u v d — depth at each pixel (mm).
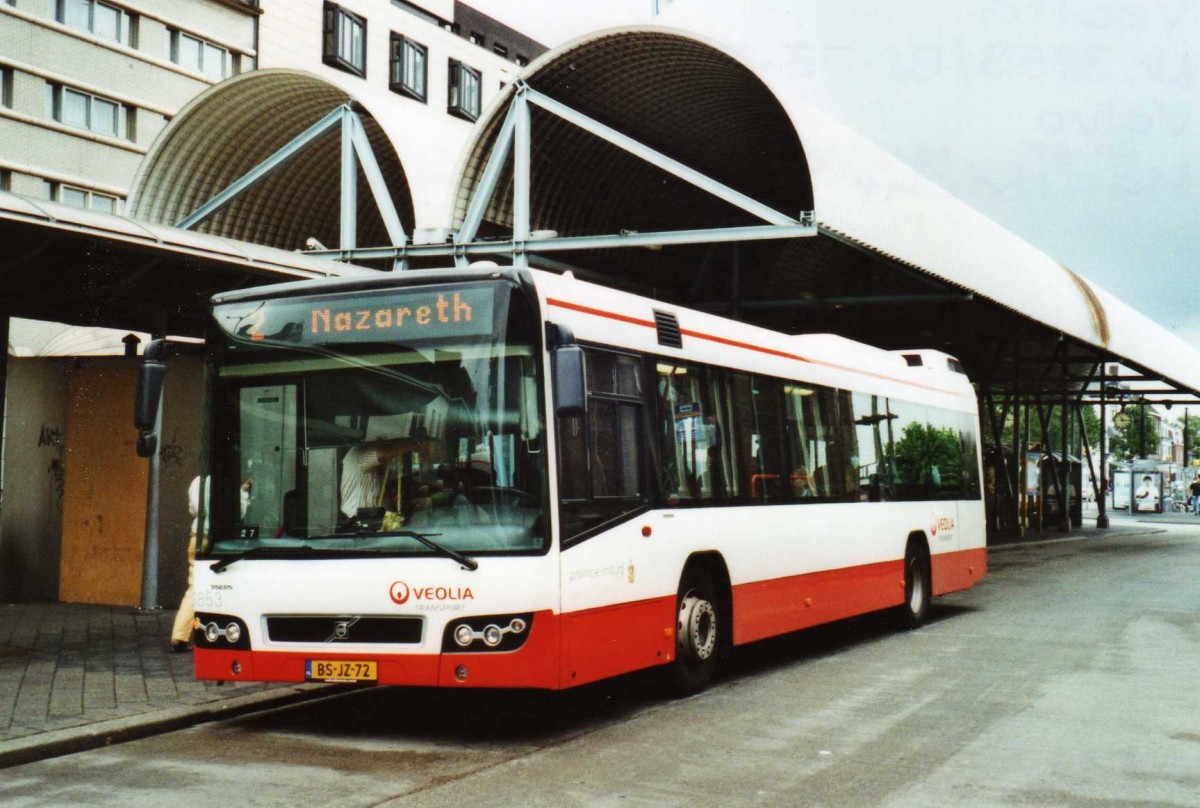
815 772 7191
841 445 13141
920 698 9805
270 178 23562
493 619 7879
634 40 19359
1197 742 8062
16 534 17000
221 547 8516
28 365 17109
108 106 34406
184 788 6883
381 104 20922
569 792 6715
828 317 32688
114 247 11875
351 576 8102
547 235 18859
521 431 8078
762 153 24688
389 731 8641
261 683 10242
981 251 24594
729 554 10570
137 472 16203
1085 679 10750
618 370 9180
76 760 7719
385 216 19641
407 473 8195
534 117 21312
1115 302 37062
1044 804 6461
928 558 15516
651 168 24531
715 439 10570
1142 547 34594
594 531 8578
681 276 28609
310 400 8461
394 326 8375
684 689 9977
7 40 31438
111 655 11719
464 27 53000
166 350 8758
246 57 38938
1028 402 48156
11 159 31688
